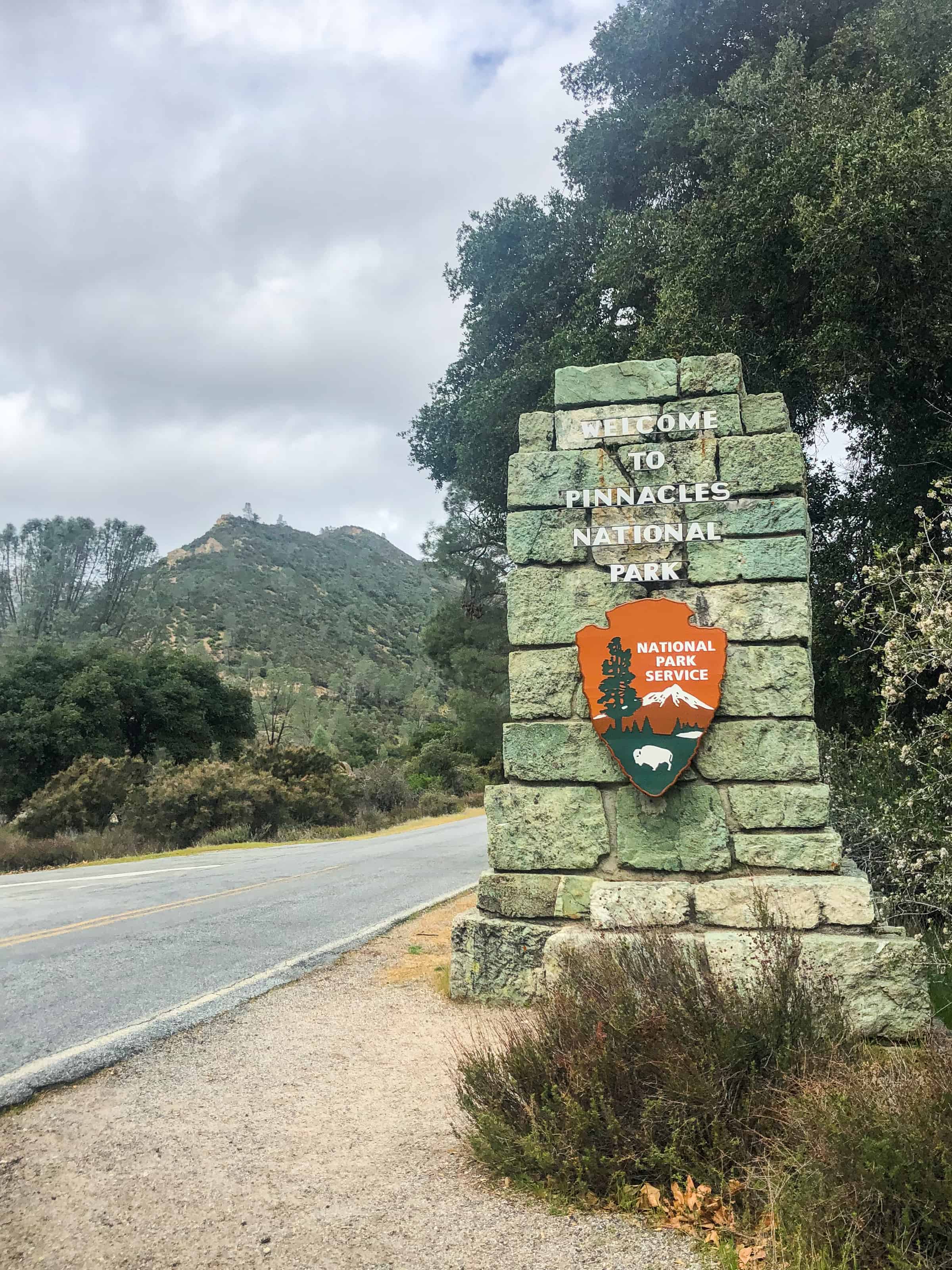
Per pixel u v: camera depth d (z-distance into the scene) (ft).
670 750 20.53
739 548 21.34
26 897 41.73
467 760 173.37
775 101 48.49
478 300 73.31
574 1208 11.72
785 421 22.06
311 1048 18.38
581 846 21.09
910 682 27.04
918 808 23.40
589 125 64.80
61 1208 11.89
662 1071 12.69
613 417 22.61
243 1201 12.07
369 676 353.72
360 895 40.32
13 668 148.25
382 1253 10.75
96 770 98.07
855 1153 10.43
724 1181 11.64
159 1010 21.04
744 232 45.52
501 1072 13.99
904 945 18.02
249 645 374.02
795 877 19.79
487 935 21.16
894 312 41.24
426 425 74.08
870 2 55.62
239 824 94.68
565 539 22.17
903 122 41.29
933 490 25.02
